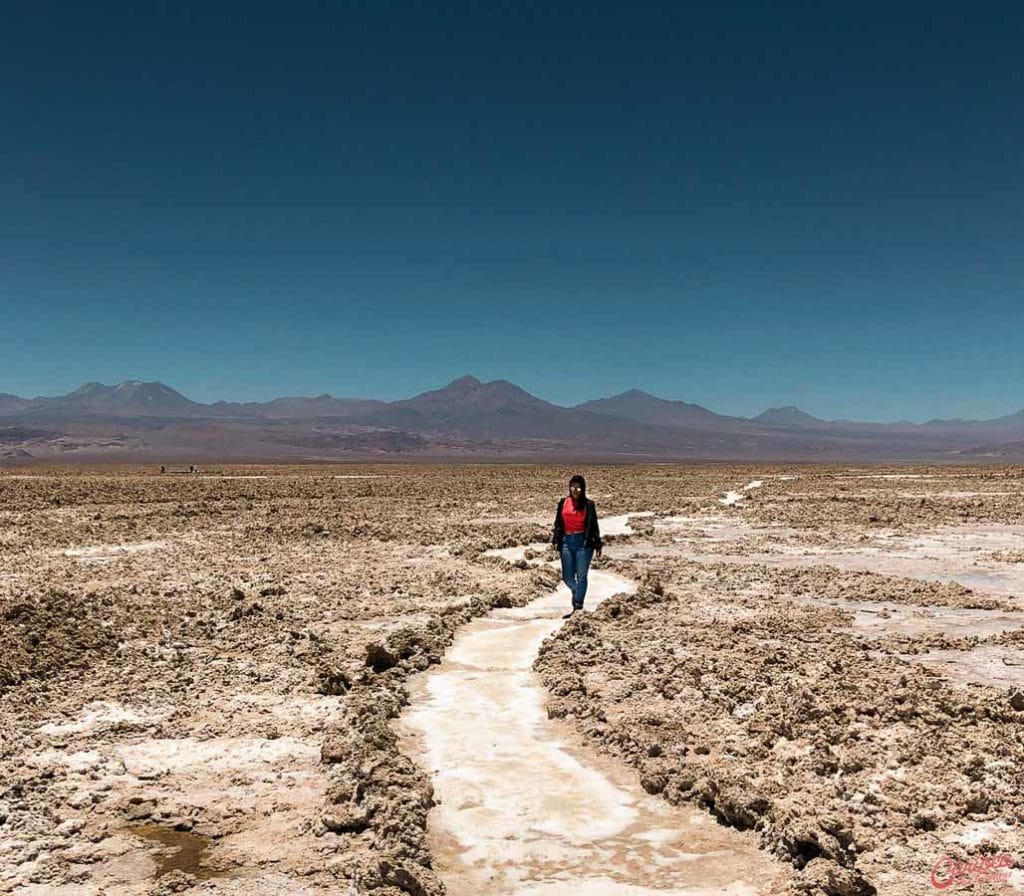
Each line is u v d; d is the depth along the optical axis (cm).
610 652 1240
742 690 1032
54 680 1090
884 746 845
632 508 3922
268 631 1366
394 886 582
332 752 825
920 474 8331
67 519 3256
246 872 617
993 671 1156
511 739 887
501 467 12112
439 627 1356
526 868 626
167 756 841
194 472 8894
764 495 4966
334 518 3347
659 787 756
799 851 630
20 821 693
